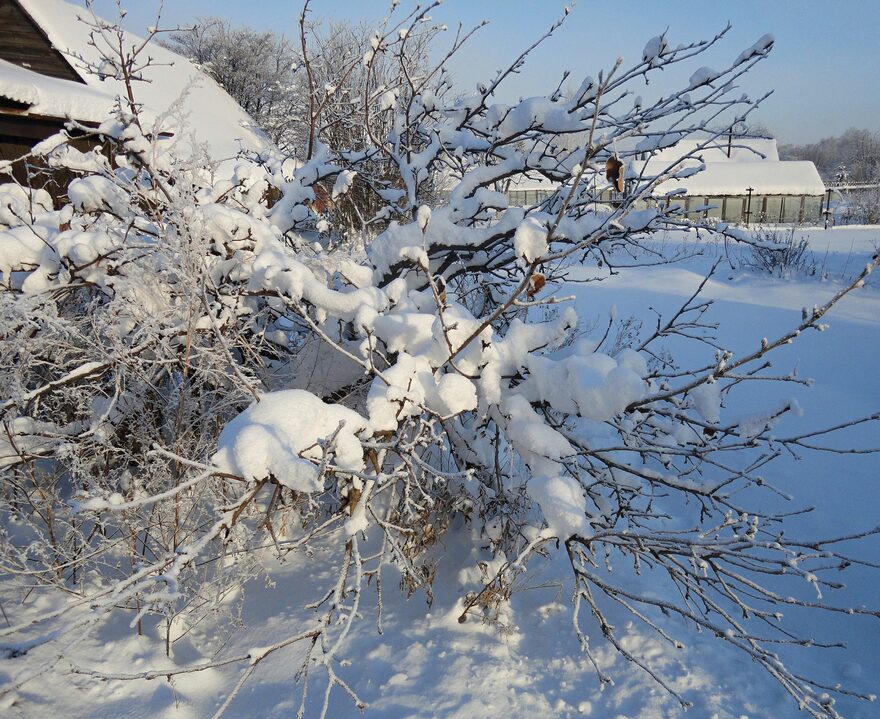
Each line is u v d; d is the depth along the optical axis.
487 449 3.75
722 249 19.22
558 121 4.32
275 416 2.34
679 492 5.26
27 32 9.75
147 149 3.22
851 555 4.30
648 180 4.01
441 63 4.36
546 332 3.23
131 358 3.09
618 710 2.86
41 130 8.06
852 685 3.19
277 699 2.93
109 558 3.73
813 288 13.67
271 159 5.41
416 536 3.56
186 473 3.46
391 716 2.76
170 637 3.36
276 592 3.74
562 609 3.63
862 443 6.03
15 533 3.72
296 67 4.76
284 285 3.24
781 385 7.71
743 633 2.51
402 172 4.80
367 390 4.29
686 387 2.61
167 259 2.98
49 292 3.35
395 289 3.41
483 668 3.08
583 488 3.47
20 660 2.92
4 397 3.19
